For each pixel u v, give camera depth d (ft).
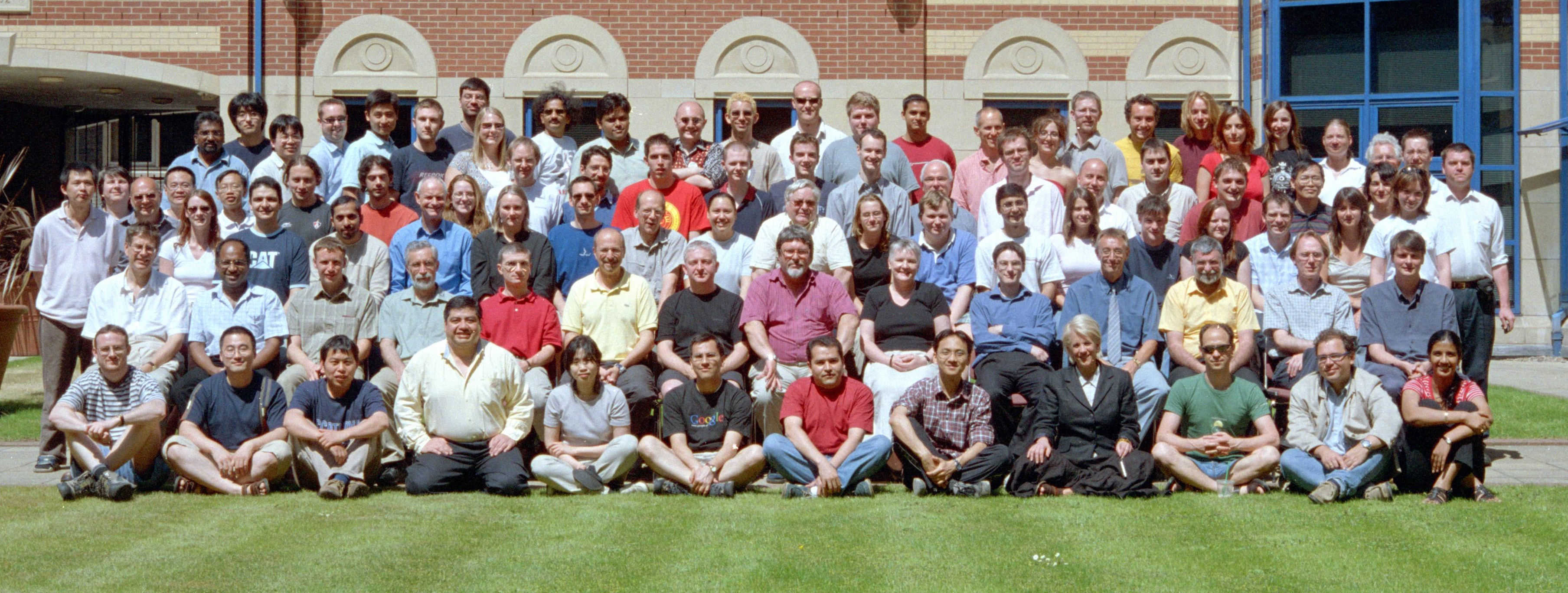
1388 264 28.04
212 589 17.04
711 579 17.53
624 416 24.72
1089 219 28.48
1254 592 16.93
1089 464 23.99
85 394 24.00
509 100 46.11
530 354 26.21
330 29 45.85
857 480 23.82
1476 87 44.88
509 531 20.43
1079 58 46.65
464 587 17.13
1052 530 20.47
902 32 46.16
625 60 46.19
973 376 26.53
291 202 29.17
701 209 29.94
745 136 32.22
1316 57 46.01
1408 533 20.07
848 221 29.78
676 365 26.11
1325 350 23.52
